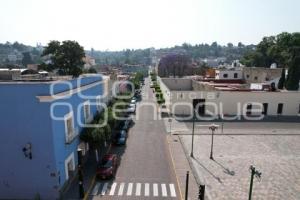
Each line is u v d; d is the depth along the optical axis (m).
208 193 19.39
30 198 18.89
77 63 39.81
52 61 40.19
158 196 19.23
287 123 39.38
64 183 19.89
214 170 23.16
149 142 30.69
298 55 56.25
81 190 18.81
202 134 33.66
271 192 19.62
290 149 28.59
